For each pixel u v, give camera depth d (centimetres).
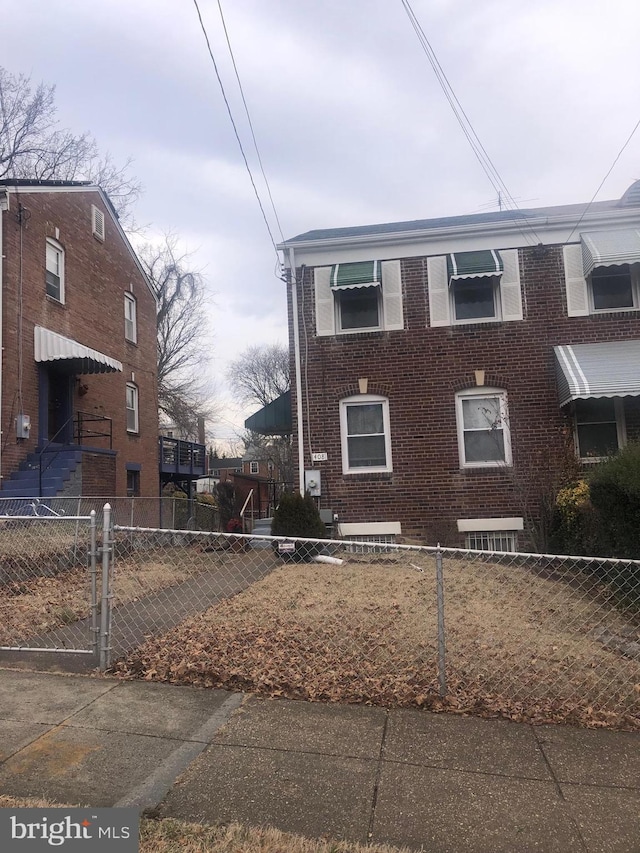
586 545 927
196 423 4156
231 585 844
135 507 1475
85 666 530
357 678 494
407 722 427
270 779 349
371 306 1302
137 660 534
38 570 862
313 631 599
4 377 1305
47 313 1470
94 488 1393
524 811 321
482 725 423
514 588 812
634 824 310
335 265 1302
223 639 582
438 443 1245
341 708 449
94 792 332
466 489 1229
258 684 485
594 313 1227
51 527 1020
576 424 1215
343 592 780
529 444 1219
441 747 391
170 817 310
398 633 593
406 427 1258
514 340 1243
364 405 1285
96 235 1727
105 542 527
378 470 1259
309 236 1377
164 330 3678
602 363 1152
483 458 1244
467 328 1255
